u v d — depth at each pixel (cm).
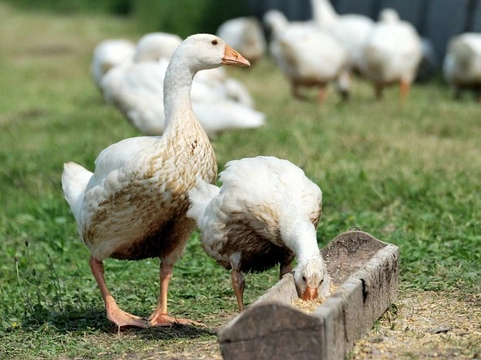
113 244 851
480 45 2114
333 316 625
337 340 640
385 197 1262
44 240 1208
